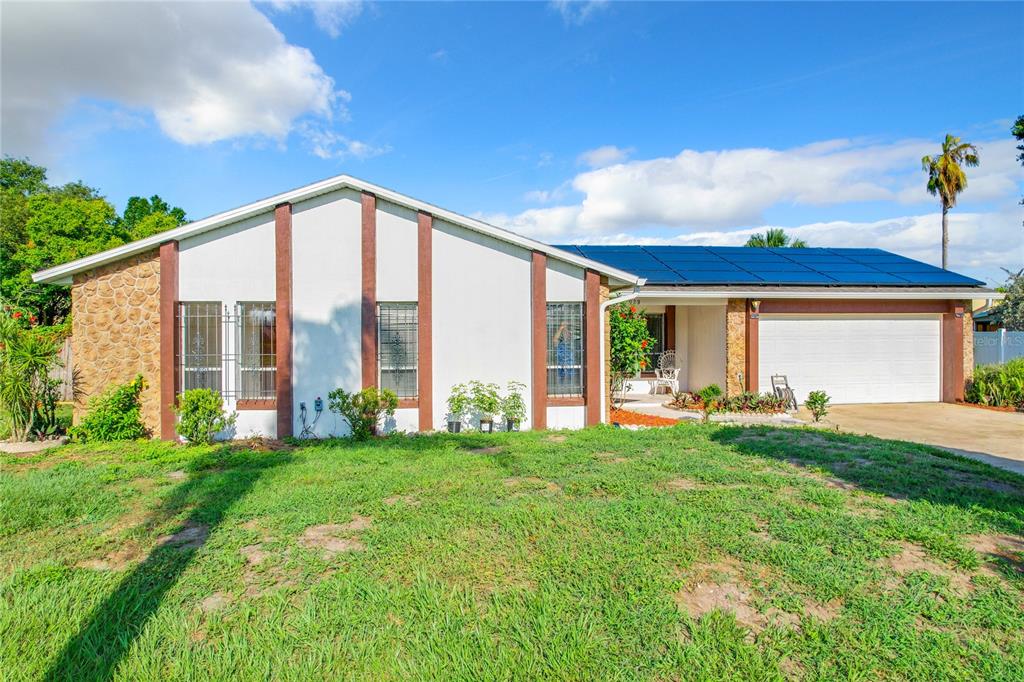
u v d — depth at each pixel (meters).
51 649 3.28
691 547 4.61
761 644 3.28
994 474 7.08
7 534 5.12
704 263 16.78
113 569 4.38
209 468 7.70
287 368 10.07
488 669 3.03
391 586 3.99
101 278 10.02
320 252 10.27
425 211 10.45
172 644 3.31
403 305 10.66
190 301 10.08
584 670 3.03
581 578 4.09
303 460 8.00
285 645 3.29
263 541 4.88
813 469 7.25
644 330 14.29
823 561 4.38
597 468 7.28
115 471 7.47
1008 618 3.55
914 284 15.14
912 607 3.71
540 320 10.84
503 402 10.77
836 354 15.27
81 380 10.05
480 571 4.23
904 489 6.41
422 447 8.88
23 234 27.38
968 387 15.55
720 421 12.23
